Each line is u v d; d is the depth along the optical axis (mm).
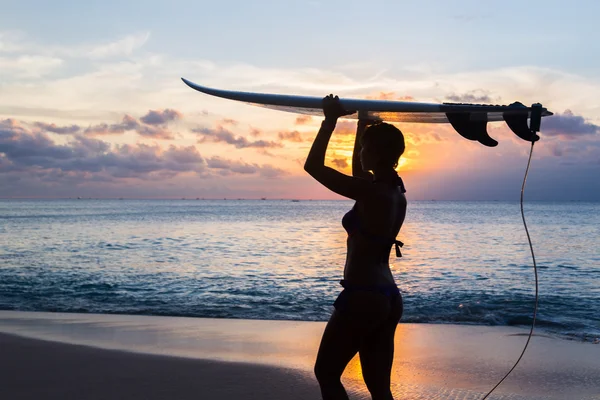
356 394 4484
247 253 22047
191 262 18609
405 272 15789
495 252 22047
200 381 4918
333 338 2559
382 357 2641
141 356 5820
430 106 2510
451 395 4586
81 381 4891
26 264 17812
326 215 82000
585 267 17234
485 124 2604
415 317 8719
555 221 55531
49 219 59250
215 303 10516
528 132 2537
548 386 4848
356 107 2551
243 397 4480
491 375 5199
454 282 13836
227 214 86625
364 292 2486
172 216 74312
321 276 14992
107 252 22250
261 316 8938
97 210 111000
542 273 15758
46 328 7496
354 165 3031
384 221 2531
